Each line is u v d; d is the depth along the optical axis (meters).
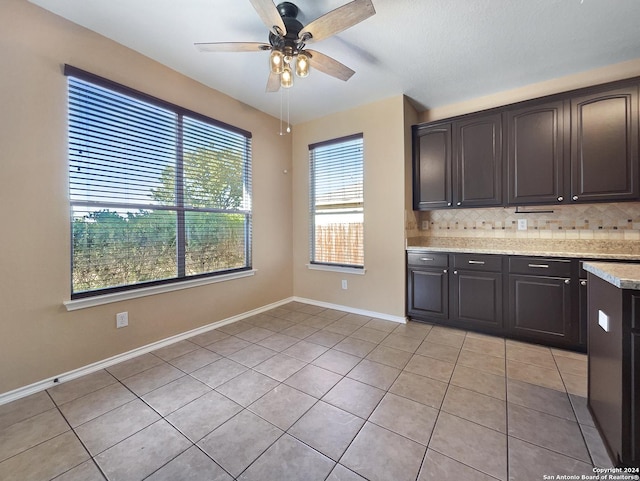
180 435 1.49
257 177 3.49
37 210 1.88
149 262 2.49
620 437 1.22
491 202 2.87
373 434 1.49
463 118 3.00
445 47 2.27
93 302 2.13
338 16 1.58
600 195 2.41
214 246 3.03
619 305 1.24
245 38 2.17
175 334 2.66
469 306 2.83
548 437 1.45
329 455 1.35
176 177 2.67
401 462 1.31
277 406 1.72
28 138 1.84
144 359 2.33
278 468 1.29
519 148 2.73
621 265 1.54
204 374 2.10
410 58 2.42
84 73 2.03
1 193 1.75
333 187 3.68
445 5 1.82
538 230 2.92
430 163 3.21
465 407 1.69
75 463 1.32
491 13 1.89
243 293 3.33
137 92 2.32
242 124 3.27
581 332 2.34
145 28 2.06
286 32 1.76
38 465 1.31
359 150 3.46
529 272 2.54
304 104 3.34
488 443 1.42
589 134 2.44
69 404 1.75
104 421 1.60
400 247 3.16
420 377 2.03
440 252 2.96
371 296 3.38
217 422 1.59
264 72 2.64
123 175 2.30
